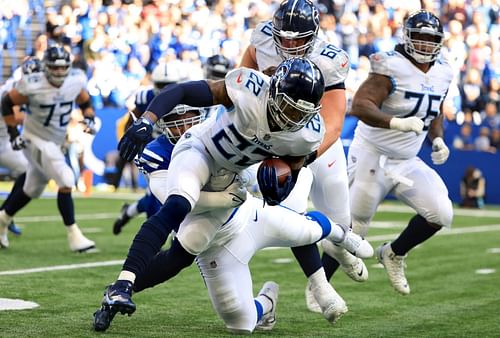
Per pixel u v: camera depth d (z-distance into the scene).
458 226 16.92
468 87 23.73
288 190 5.70
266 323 6.77
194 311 7.47
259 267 10.63
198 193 5.79
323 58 6.70
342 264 7.59
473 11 25.25
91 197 21.02
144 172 6.73
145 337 6.17
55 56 11.16
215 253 6.23
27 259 10.62
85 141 22.84
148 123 5.46
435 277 10.30
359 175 8.28
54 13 25.08
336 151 7.45
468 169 21.44
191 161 5.83
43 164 11.32
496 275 10.52
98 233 13.98
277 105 5.38
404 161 8.21
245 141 5.64
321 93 5.41
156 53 24.50
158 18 25.20
